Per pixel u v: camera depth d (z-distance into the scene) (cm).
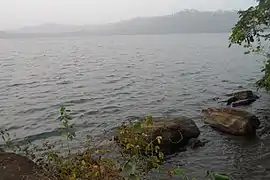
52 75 4112
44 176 756
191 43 13525
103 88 3102
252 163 1307
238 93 2377
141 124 624
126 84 3312
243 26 1662
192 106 2291
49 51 9975
